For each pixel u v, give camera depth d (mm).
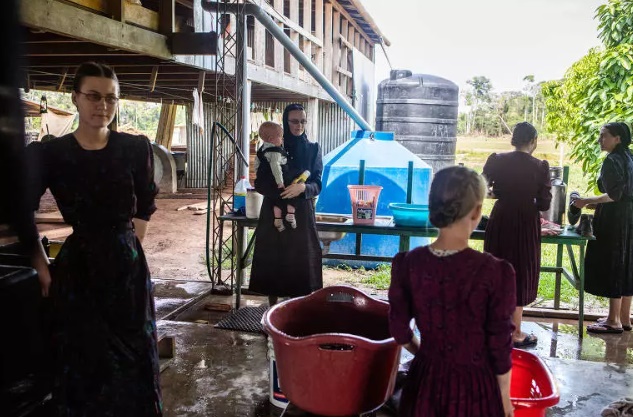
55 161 2080
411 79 9070
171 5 5645
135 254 2234
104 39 4629
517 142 3883
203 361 3561
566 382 3201
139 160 2225
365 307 2539
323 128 14328
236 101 5801
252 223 4719
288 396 2189
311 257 4012
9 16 1030
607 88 6023
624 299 4625
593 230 4488
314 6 13031
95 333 2172
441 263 1746
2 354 1921
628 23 6117
